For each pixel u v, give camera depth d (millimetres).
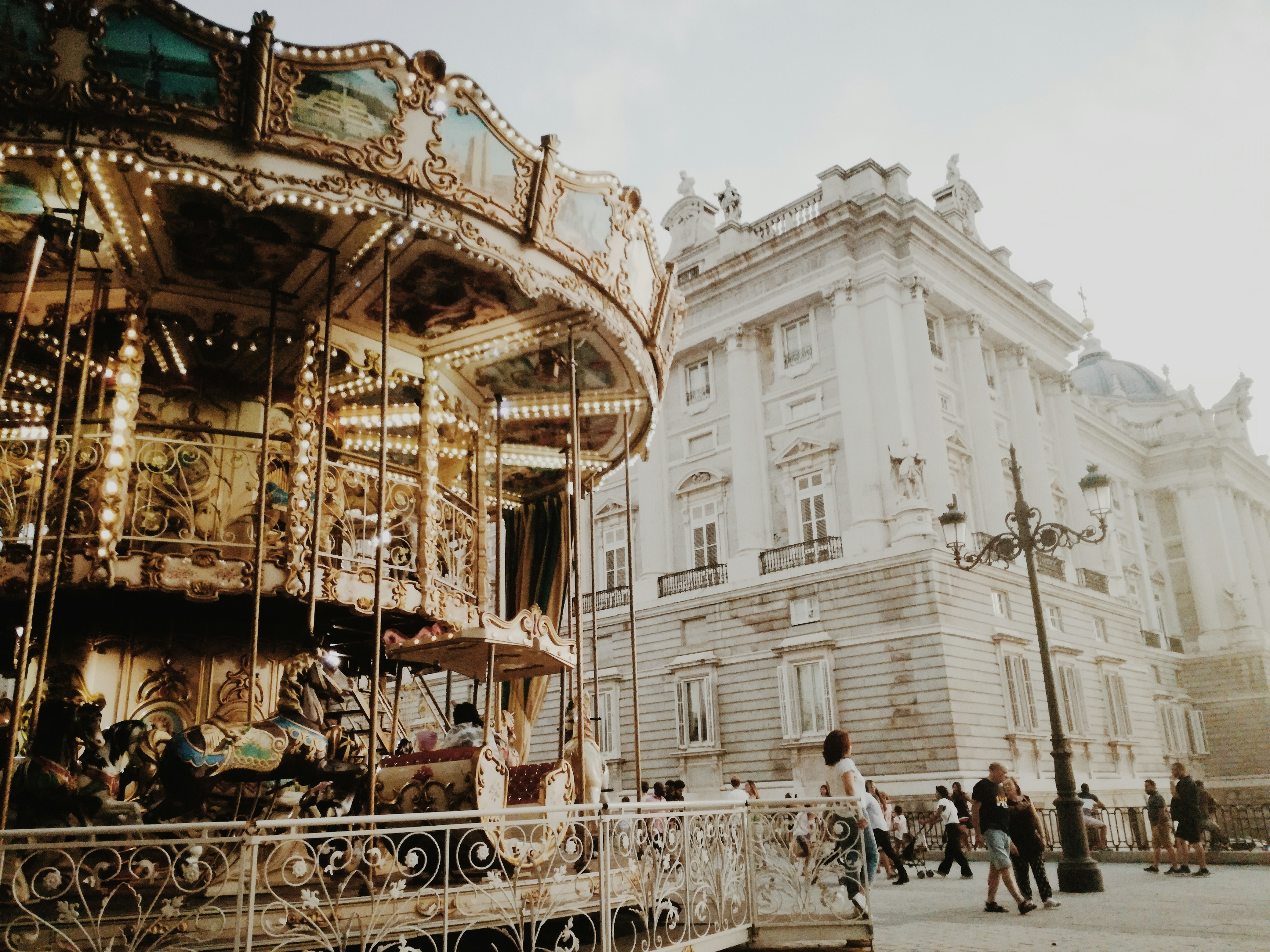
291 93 6844
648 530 33188
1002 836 10875
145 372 9586
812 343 31391
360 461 10820
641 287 9961
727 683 29578
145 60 6500
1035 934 8992
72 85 6418
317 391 9438
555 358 10523
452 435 12055
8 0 6254
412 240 8078
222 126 6734
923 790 24891
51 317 8992
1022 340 36531
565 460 13180
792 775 27500
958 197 36062
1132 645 37312
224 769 6586
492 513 15180
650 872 6883
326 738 7449
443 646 8195
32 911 5605
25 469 8273
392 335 10055
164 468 8664
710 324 33688
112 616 8758
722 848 7844
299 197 6988
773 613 29141
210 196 7461
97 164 6852
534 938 6148
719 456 32562
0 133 6418
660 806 6996
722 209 34969
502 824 5926
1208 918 9961
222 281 8844
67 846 4449
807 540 29484
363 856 5211
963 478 31266
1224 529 51438
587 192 8688
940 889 14578
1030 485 34719
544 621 8633
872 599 27203
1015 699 27594
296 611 9125
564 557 14148
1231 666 48188
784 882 8078
